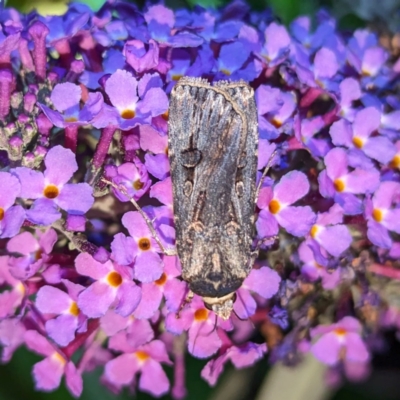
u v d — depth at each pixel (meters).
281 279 0.11
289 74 0.12
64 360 0.11
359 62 0.12
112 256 0.10
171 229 0.11
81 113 0.11
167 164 0.11
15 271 0.11
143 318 0.11
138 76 0.11
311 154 0.11
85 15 0.11
